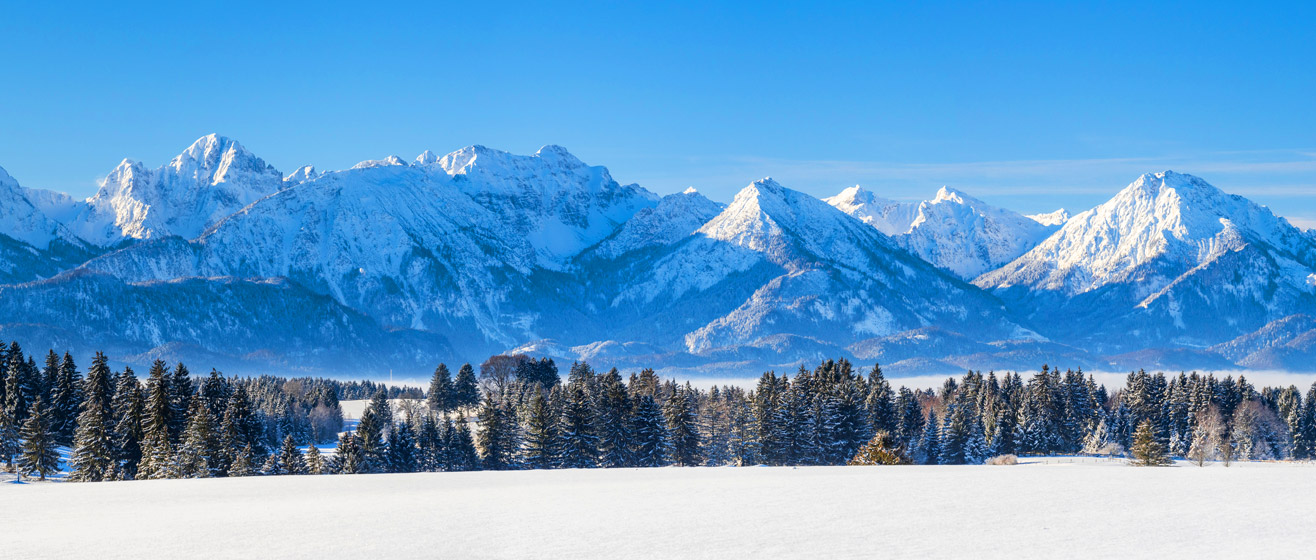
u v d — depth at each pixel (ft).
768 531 156.66
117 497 231.09
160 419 447.42
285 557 141.59
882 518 168.96
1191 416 647.15
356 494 232.73
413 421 634.02
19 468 445.37
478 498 214.90
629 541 149.89
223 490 248.73
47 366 533.14
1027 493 205.16
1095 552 137.59
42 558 144.15
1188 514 169.99
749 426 525.34
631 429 500.33
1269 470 266.77
